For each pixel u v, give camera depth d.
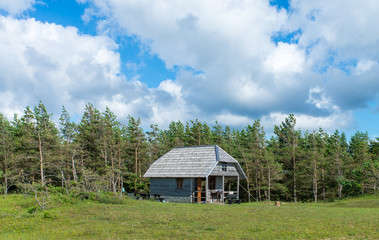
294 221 16.39
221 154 38.44
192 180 36.00
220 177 41.12
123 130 65.75
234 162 39.84
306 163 51.72
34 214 19.25
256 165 53.19
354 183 43.91
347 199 41.72
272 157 50.47
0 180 45.72
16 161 46.91
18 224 16.48
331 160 54.72
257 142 54.97
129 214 19.17
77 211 20.38
